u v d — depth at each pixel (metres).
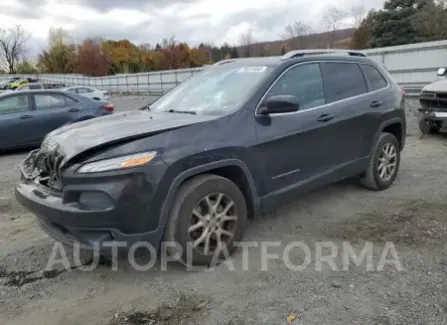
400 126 5.38
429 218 4.26
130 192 2.87
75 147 3.05
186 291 3.06
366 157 4.88
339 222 4.26
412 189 5.25
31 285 3.25
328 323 2.61
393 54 15.38
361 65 4.95
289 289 3.03
